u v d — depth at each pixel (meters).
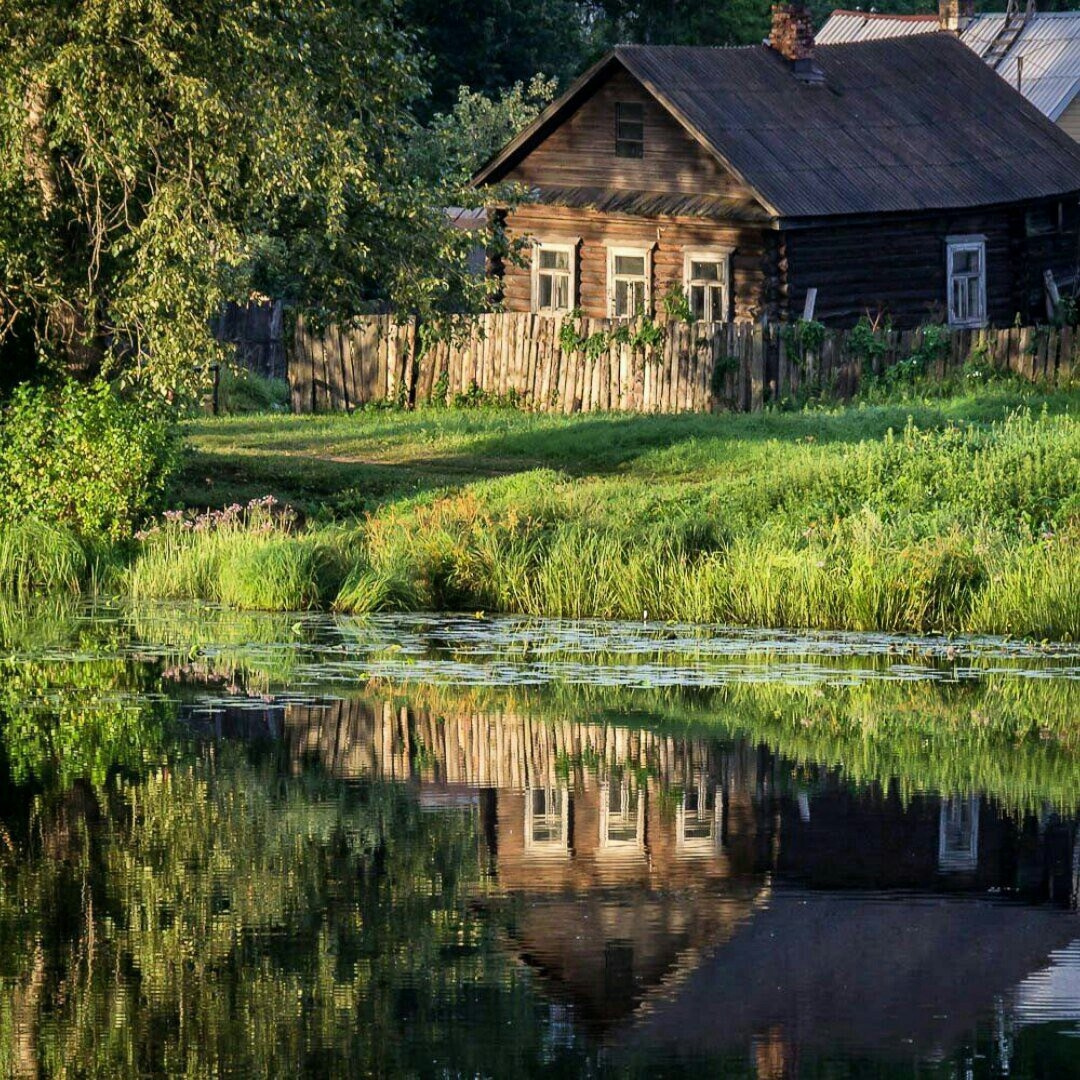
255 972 34.62
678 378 122.81
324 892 39.16
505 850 42.38
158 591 78.25
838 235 136.88
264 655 64.94
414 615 73.56
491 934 36.75
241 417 130.12
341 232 83.81
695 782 48.31
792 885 39.84
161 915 37.69
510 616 73.44
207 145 78.44
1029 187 147.00
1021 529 74.62
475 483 92.88
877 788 47.88
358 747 51.91
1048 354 117.12
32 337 88.94
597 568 74.25
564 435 109.19
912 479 81.12
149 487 84.12
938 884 39.81
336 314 92.44
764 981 34.16
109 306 83.88
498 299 153.50
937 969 34.66
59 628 70.25
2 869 40.59
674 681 59.91
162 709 56.44
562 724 54.78
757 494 81.94
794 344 119.50
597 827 44.22
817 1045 31.19
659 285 142.50
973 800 46.47
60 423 82.44
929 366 119.31
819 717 55.56
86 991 33.62
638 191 143.62
